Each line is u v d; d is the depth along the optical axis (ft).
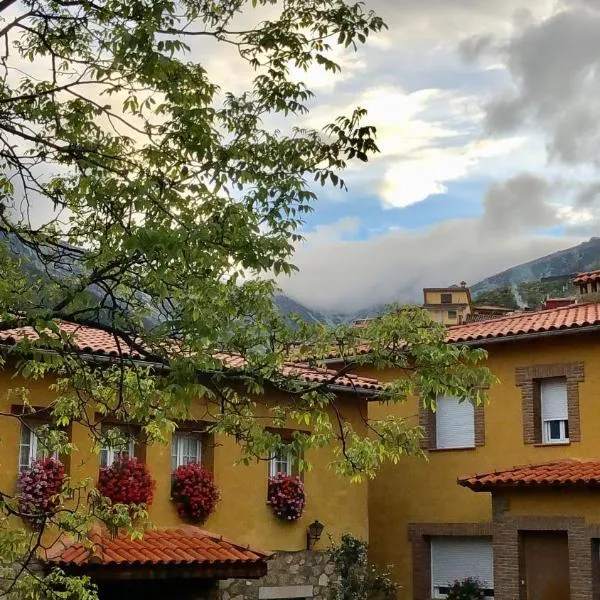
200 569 46.14
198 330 23.89
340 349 30.78
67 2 27.02
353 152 27.22
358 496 61.11
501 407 64.34
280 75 28.40
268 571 54.39
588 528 52.16
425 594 65.16
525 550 55.52
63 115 28.84
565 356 61.82
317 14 28.02
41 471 44.21
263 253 24.06
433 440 67.36
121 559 43.32
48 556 42.65
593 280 72.28
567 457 60.39
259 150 27.25
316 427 30.68
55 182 29.14
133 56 26.20
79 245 29.27
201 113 27.17
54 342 23.57
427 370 29.86
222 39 28.30
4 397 44.62
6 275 27.81
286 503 55.62
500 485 55.06
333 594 57.41
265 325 28.58
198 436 53.98
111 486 47.60
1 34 27.07
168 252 22.31
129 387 30.30
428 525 65.92
